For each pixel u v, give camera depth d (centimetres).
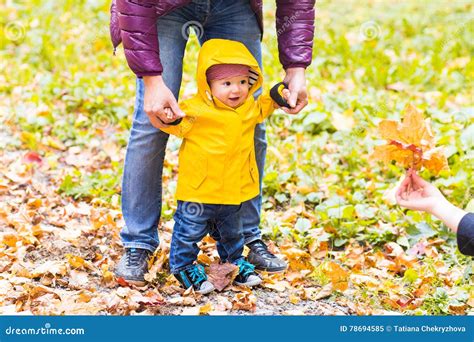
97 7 1595
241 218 712
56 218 836
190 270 666
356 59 1367
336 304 672
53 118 1100
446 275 730
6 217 822
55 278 685
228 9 648
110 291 673
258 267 708
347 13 1736
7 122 1084
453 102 1188
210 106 627
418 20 1628
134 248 684
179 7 619
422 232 808
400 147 553
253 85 648
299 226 815
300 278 706
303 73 661
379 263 754
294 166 952
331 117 1071
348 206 827
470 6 1753
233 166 635
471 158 919
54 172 971
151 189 677
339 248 802
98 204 882
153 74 597
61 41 1423
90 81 1209
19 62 1321
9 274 697
